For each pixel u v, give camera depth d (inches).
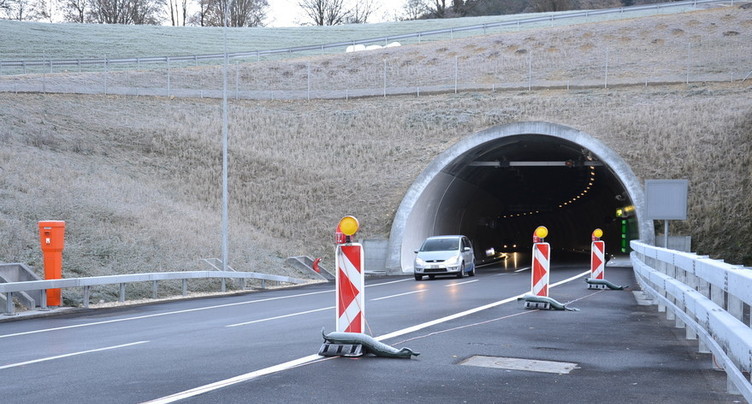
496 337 430.3
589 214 2657.5
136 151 1791.3
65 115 1904.5
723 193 1546.5
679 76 2425.0
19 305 705.6
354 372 316.5
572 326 486.0
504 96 2378.2
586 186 2298.2
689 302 339.3
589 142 1525.6
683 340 418.9
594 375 312.0
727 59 2571.4
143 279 826.8
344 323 371.9
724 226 1471.5
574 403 259.1
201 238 1252.5
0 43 3287.4
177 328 516.4
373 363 340.5
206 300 837.8
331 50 3467.0
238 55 3366.1
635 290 831.7
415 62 2957.7
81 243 1024.9
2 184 1200.2
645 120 1907.0
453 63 2906.0
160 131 1935.3
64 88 2182.6
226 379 300.8
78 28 3890.3
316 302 757.9
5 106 1823.3
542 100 2262.6
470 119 2130.9
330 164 1883.6
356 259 370.9
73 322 587.8
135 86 2504.9
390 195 1696.6
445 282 1080.8
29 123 1732.3
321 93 2554.1
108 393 275.6
